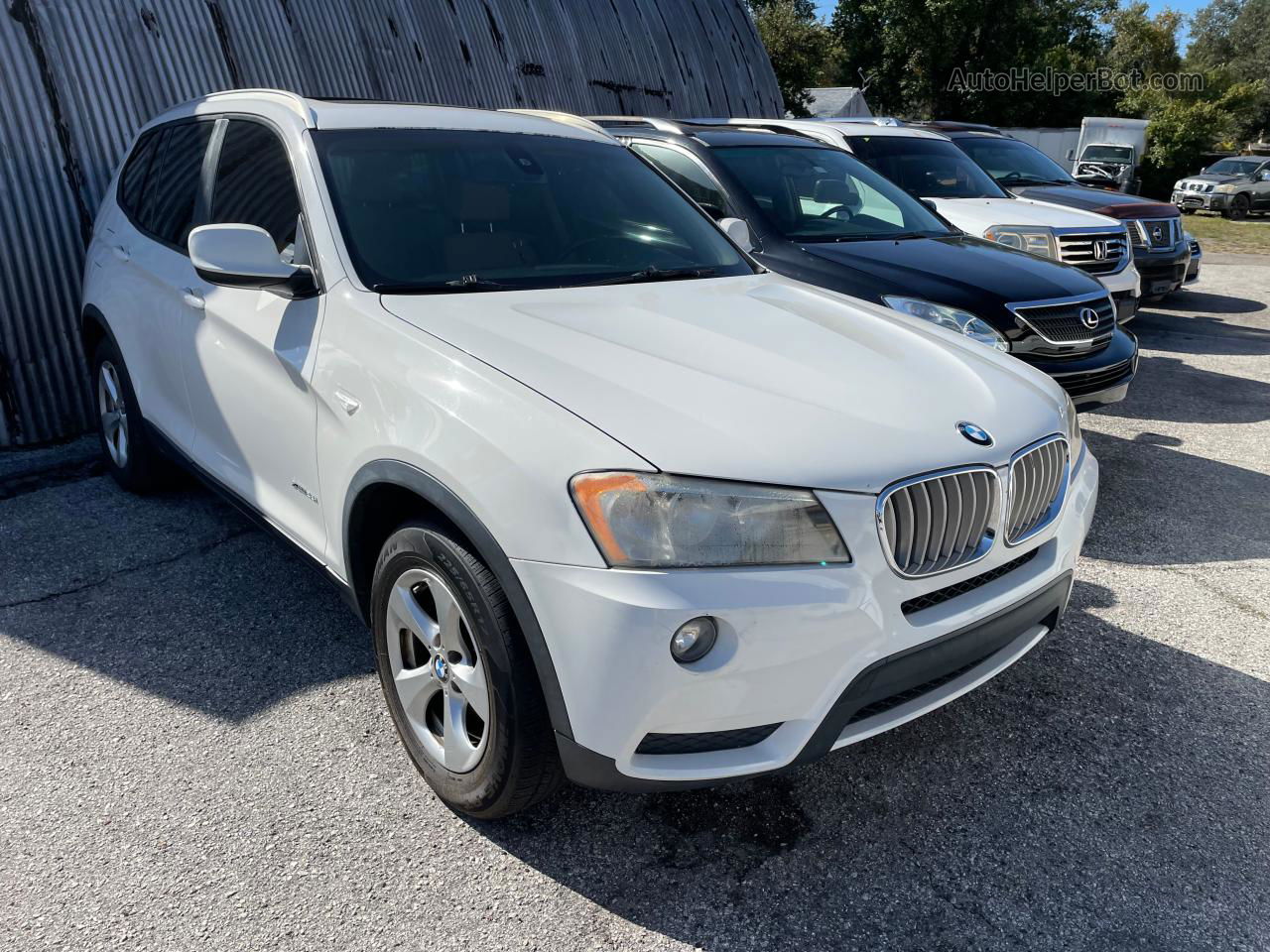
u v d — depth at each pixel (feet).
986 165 34.60
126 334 13.16
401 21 24.89
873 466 6.98
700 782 6.82
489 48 27.40
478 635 7.15
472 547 7.25
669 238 11.51
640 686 6.40
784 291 10.86
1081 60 138.92
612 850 7.91
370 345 8.36
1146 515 15.98
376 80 24.18
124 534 13.64
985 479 7.55
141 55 19.29
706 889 7.53
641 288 10.07
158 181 13.38
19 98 17.30
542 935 7.03
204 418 11.41
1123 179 81.92
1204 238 69.46
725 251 11.95
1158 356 29.12
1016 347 15.99
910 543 7.10
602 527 6.47
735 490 6.59
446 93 25.95
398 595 8.16
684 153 18.74
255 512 10.53
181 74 19.95
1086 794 8.80
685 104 34.88
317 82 22.76
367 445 8.05
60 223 17.87
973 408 8.12
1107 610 12.54
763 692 6.65
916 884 7.64
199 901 7.20
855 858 7.91
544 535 6.63
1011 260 17.70
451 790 7.97
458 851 7.83
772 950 6.97
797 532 6.67
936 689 7.86
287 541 9.96
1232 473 18.29
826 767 9.11
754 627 6.48
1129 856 8.03
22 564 12.62
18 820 7.99
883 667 7.01
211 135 12.15
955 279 16.33
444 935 6.99
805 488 6.73
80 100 18.19
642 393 7.29
